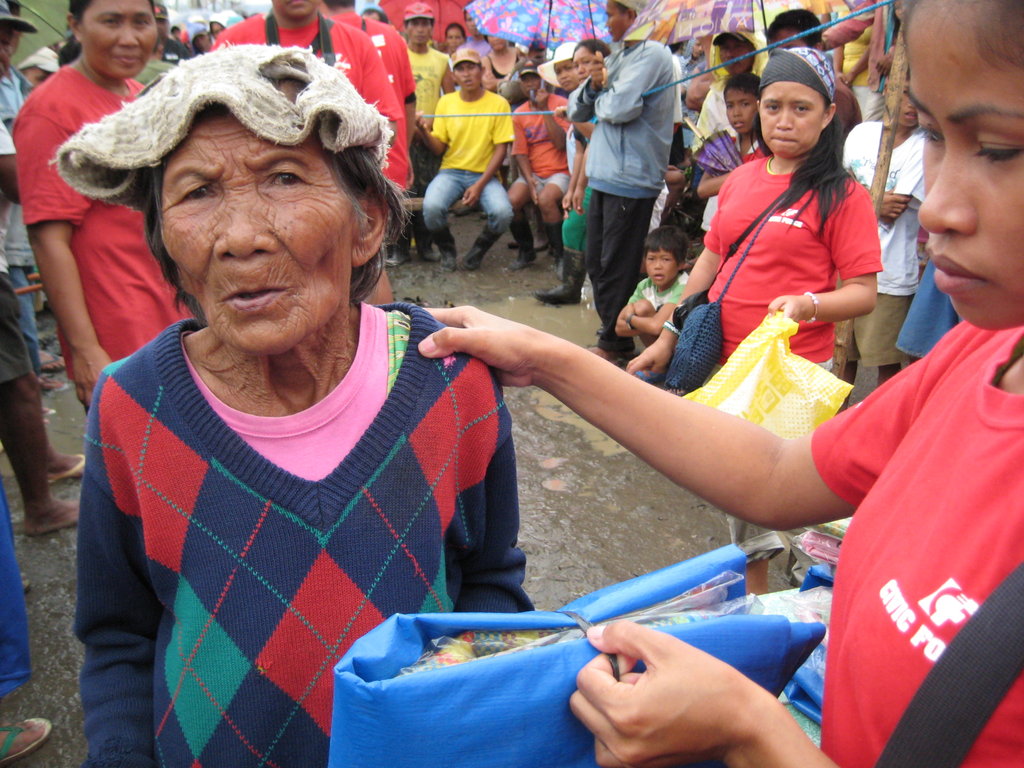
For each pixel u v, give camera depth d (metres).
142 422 1.06
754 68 4.60
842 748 0.83
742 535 2.48
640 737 0.81
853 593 0.84
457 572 1.27
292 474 1.05
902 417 0.98
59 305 2.64
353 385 1.10
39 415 3.14
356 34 3.76
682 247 4.45
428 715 0.85
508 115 6.49
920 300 3.49
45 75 5.08
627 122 4.48
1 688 2.09
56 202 2.54
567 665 0.90
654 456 1.23
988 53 0.61
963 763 0.68
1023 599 0.66
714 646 0.96
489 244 6.78
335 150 0.96
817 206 2.58
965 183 0.67
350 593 1.05
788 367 2.27
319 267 1.01
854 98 4.28
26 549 3.17
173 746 1.09
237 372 1.09
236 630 1.04
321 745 1.07
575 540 3.23
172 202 0.97
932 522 0.77
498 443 1.21
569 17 7.60
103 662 1.18
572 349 1.24
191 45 9.95
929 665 0.72
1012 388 0.78
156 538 1.06
